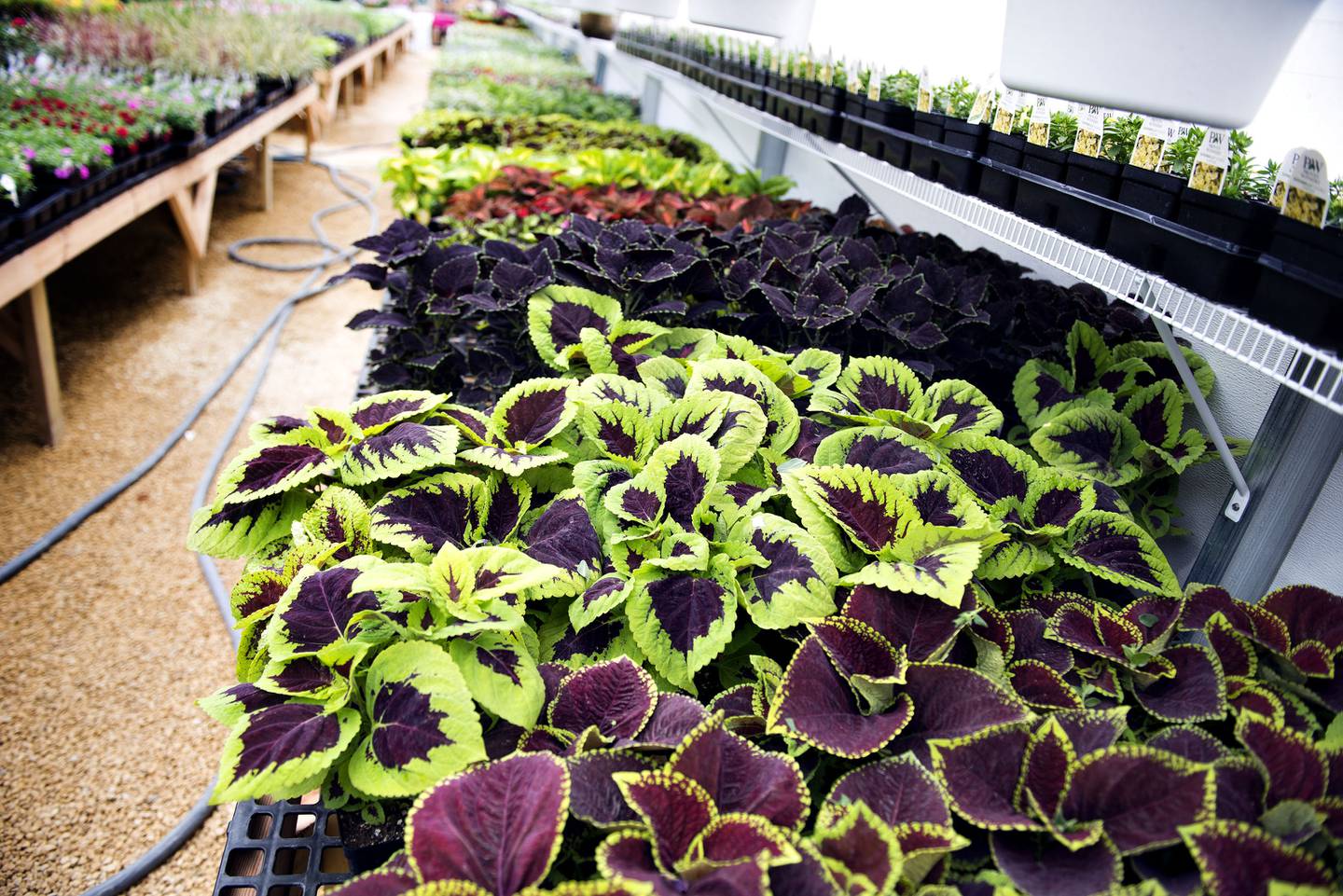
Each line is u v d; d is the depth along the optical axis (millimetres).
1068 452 1800
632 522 1479
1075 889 929
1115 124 1537
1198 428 1965
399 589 1213
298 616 1218
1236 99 1118
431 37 19094
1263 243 1240
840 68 2664
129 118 4203
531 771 995
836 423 1860
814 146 2674
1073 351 2045
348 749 1151
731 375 1792
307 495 1601
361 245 2512
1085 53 1185
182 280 5465
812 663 1189
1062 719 1145
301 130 9742
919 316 2219
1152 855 1002
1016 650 1334
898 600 1278
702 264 2363
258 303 5293
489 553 1287
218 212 6836
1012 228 1644
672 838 951
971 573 1274
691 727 1120
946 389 1870
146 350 4562
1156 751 1016
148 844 2164
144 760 2379
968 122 1987
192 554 3180
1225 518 1692
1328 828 955
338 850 1354
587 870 1047
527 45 12219
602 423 1654
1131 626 1291
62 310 4844
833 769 1184
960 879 1005
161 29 6289
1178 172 1384
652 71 4863
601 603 1322
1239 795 1021
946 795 1025
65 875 2074
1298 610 1310
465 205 3561
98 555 3119
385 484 1639
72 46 5719
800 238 2699
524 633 1375
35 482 3441
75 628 2791
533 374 2363
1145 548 1496
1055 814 1008
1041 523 1570
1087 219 1586
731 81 3604
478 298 2246
